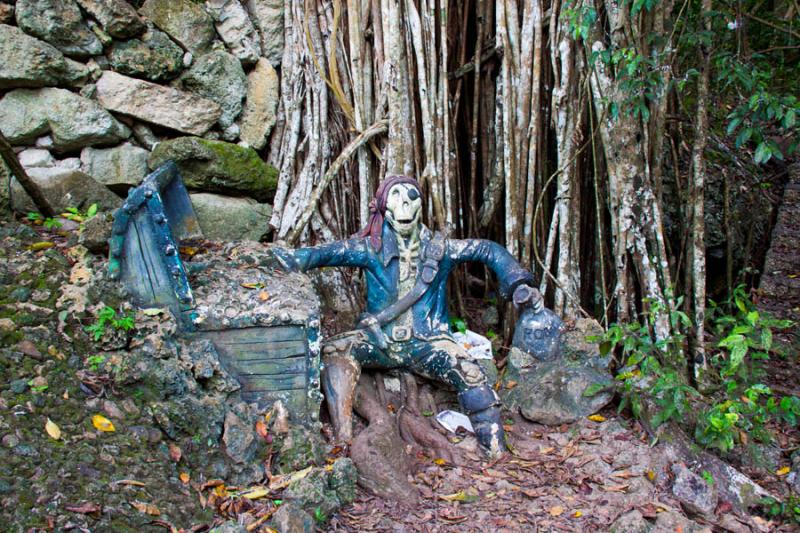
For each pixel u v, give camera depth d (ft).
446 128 16.24
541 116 16.75
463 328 15.94
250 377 12.55
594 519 11.60
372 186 17.02
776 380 15.94
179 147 16.28
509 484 12.39
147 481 10.44
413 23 16.05
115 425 10.89
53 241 13.32
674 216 18.85
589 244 16.99
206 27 17.21
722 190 20.44
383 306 14.40
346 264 14.42
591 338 14.34
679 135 18.15
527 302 14.58
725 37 16.61
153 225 12.09
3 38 14.74
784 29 16.57
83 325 11.73
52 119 15.31
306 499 11.10
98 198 15.66
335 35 16.81
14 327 11.25
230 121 17.57
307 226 16.99
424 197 16.56
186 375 11.76
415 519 11.46
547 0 16.33
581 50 15.72
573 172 15.85
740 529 11.80
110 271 12.21
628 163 15.25
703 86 15.56
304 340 12.60
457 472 12.69
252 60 17.83
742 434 13.56
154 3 16.62
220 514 10.70
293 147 17.48
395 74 16.20
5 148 13.14
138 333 11.80
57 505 9.44
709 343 16.37
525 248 16.24
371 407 13.65
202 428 11.53
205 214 16.60
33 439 10.05
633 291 15.58
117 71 16.24
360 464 12.09
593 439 13.44
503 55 16.12
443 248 14.47
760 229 21.13
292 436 12.16
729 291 18.76
